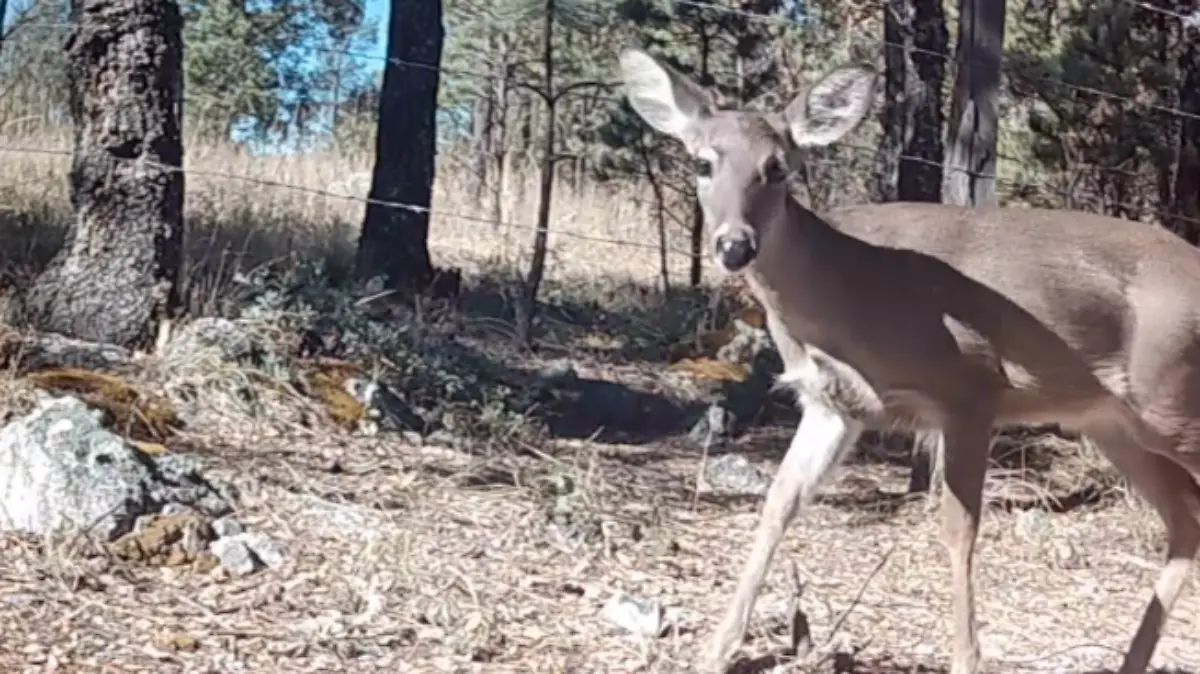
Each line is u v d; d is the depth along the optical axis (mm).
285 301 3625
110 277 3414
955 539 2273
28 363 3135
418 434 3293
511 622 2342
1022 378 2334
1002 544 3107
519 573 2553
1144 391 2334
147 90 3441
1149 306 2328
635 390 4203
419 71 4828
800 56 7117
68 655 2037
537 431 3547
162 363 3277
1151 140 5582
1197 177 4836
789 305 2326
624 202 6750
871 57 6934
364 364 3547
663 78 2385
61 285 3430
